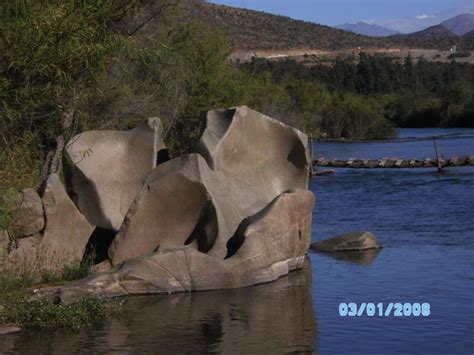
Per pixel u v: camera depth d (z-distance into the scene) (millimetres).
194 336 12055
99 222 17000
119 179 17375
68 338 12055
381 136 78750
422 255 18750
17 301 13633
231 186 17234
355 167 44906
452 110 98812
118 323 12867
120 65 18625
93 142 17547
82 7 11969
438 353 11117
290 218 16953
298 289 15273
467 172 40469
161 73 30797
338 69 126562
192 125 35062
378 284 15602
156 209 16250
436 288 15117
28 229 15453
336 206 29141
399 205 28875
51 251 15695
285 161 18422
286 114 53156
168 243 16203
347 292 14953
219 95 36562
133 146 17641
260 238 16062
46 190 15688
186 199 16250
